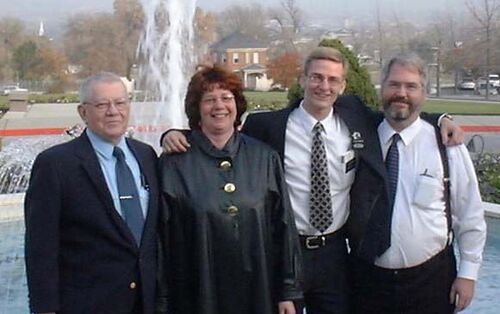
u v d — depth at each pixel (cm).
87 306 369
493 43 5788
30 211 370
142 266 377
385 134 436
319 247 437
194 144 397
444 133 427
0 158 1337
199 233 381
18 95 3488
